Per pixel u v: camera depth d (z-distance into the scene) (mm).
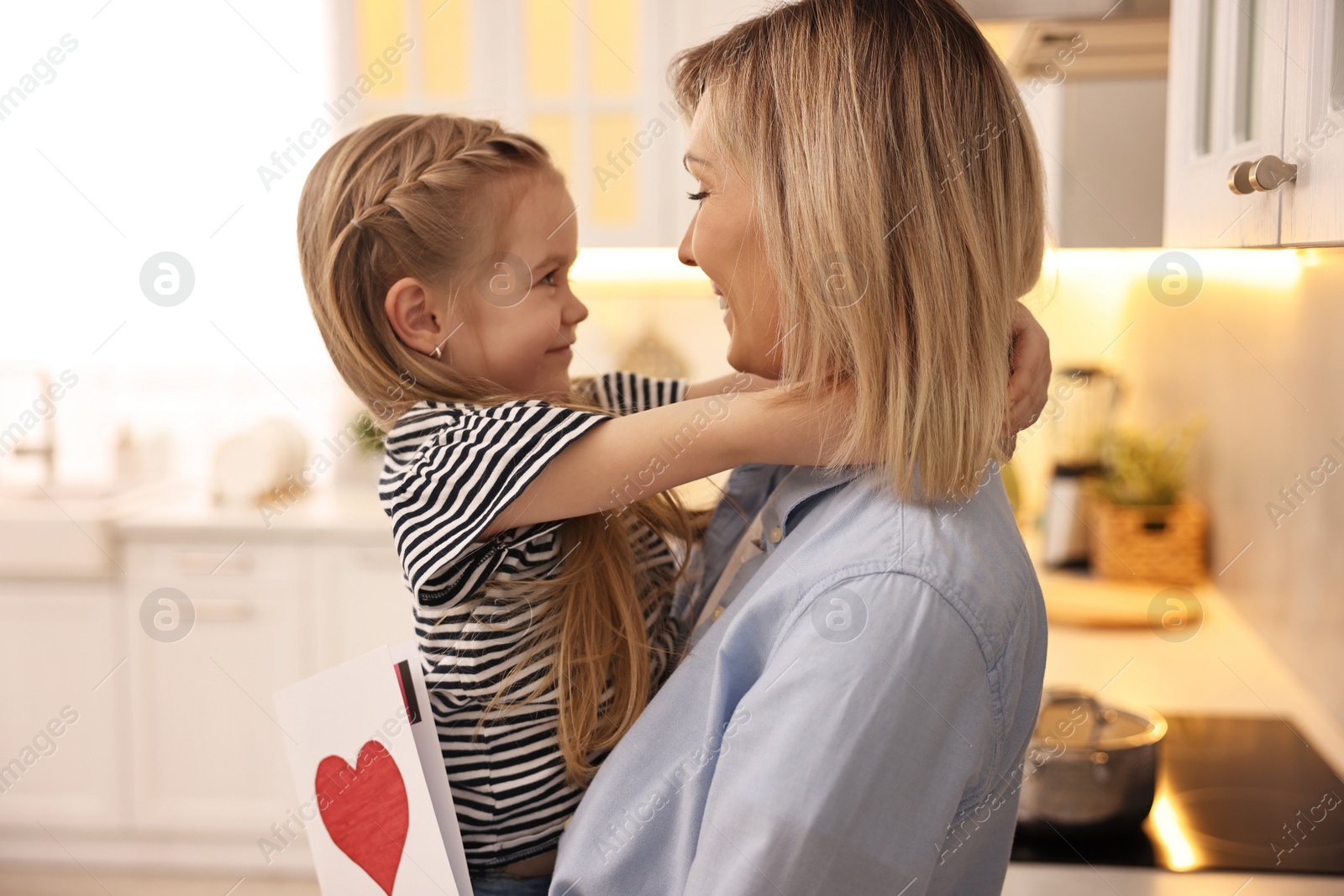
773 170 655
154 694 2404
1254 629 1773
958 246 625
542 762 788
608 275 2539
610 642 780
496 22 2074
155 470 2771
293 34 2508
